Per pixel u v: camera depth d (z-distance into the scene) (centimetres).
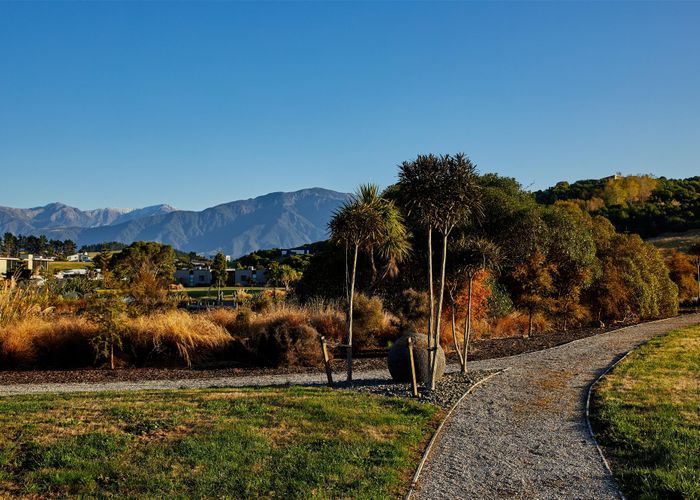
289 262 6688
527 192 3094
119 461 660
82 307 2158
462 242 1445
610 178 11162
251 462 666
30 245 13300
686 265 5041
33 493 581
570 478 655
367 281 2645
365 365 1678
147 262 3891
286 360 1694
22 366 1638
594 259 3005
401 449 734
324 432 798
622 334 2441
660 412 929
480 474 668
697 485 598
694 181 11444
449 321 2052
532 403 1052
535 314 2631
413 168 1149
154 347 1708
